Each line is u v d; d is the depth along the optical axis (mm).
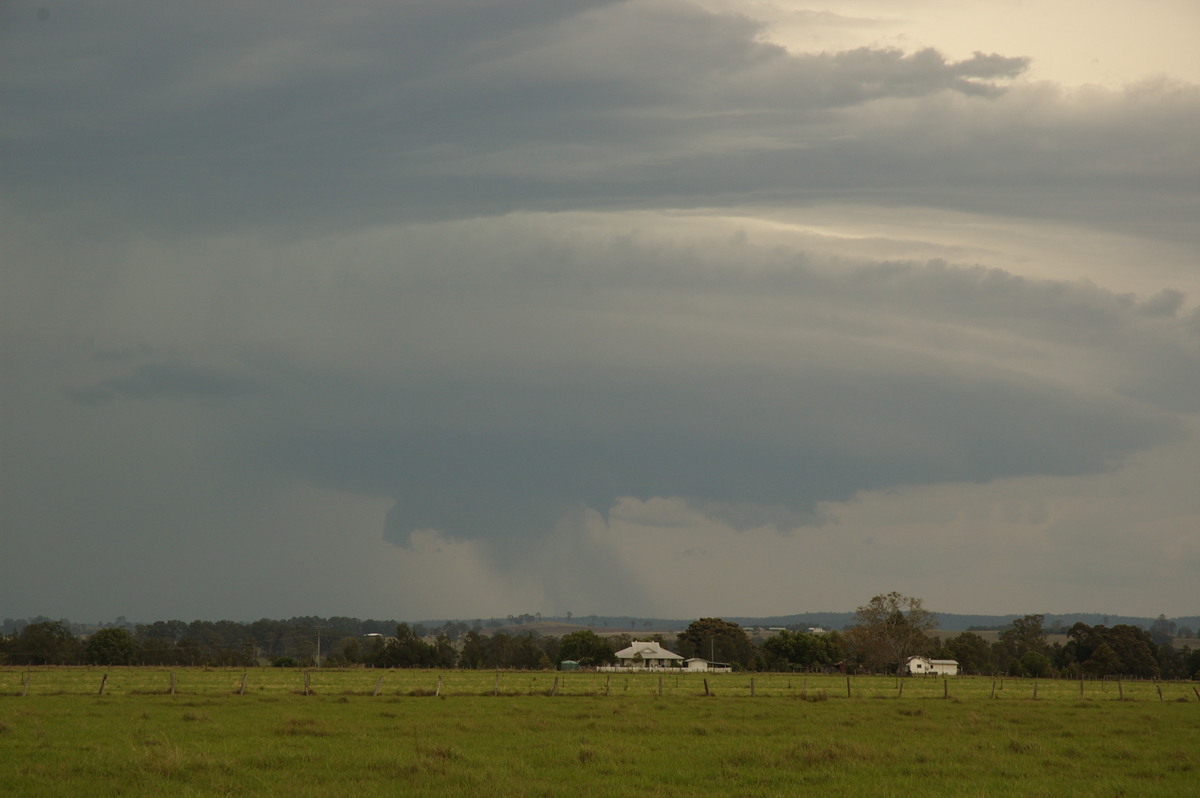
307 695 66875
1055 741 39688
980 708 61188
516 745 35469
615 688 86500
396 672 129750
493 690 76875
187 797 24266
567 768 29906
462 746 34844
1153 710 62750
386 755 31047
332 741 36031
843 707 59906
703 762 31328
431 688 80438
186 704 56688
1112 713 58562
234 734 38625
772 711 55062
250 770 28250
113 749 32375
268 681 91625
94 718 45719
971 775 29609
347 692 71938
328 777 27391
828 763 31172
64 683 84188
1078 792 26656
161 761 28094
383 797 24359
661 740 37844
